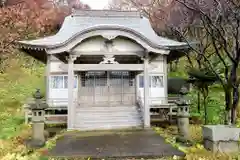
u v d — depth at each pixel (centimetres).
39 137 1184
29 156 1020
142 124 1775
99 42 1745
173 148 1096
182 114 1229
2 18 3334
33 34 3684
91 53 1730
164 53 1725
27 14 3712
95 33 1656
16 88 2845
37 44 1959
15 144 1241
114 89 2205
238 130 1005
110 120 1808
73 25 2266
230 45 1608
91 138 1360
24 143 1232
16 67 3516
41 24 3922
